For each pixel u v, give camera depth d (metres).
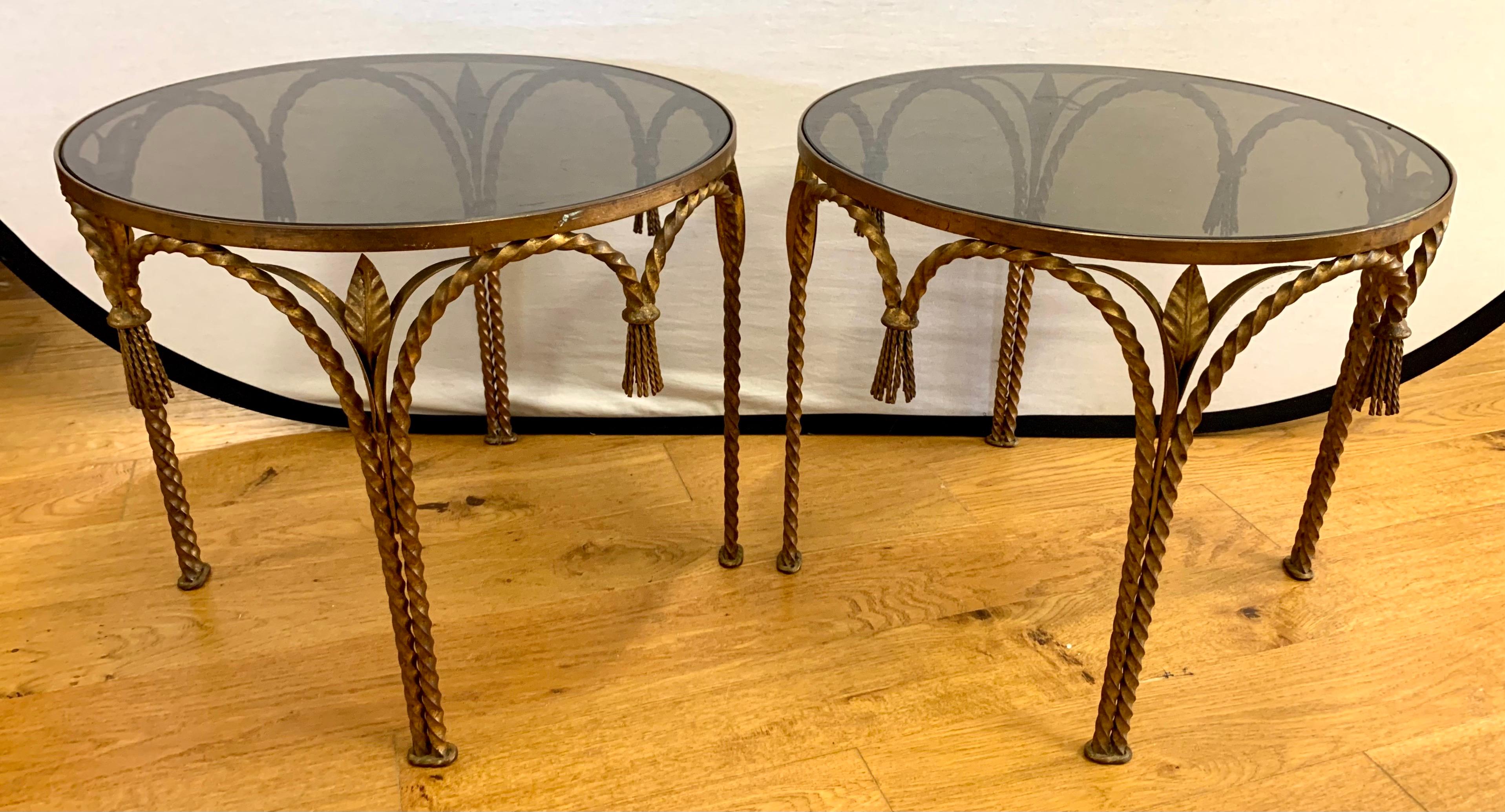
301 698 1.03
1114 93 1.19
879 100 1.14
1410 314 1.54
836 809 0.92
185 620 1.13
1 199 1.34
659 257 0.92
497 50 1.32
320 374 1.48
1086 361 1.51
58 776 0.94
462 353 1.47
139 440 1.46
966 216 0.81
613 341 1.48
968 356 1.50
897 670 1.08
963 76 1.25
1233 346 0.81
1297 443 1.54
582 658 1.09
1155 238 0.76
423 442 1.50
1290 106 1.15
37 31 1.26
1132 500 0.87
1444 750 0.98
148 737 0.98
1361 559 1.26
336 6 1.28
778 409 1.53
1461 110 1.37
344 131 0.99
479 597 1.18
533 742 0.99
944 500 1.39
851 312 1.47
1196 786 0.95
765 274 1.44
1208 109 1.13
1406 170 0.94
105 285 0.97
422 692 0.93
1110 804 0.93
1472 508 1.36
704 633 1.13
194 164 0.88
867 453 1.50
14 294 1.84
